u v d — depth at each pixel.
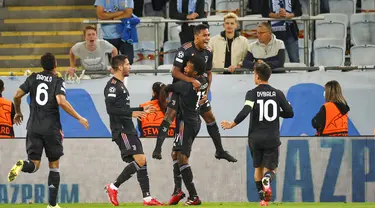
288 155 39.91
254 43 48.25
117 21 50.69
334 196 39.84
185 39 51.19
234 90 48.38
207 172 40.06
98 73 48.84
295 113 48.41
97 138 40.41
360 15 55.97
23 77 49.22
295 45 51.78
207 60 37.16
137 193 40.44
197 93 36.31
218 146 38.09
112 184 36.47
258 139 34.91
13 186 40.81
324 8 57.38
